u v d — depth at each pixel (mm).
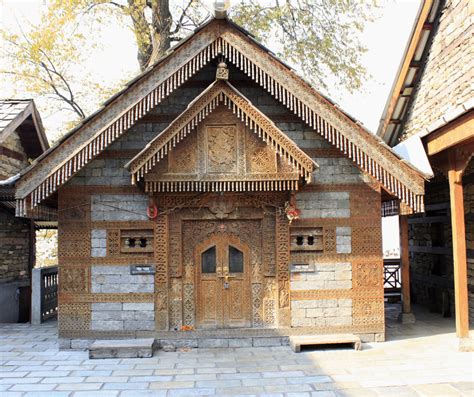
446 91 9000
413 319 9898
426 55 10117
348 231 8211
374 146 7785
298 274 8102
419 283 12211
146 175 7461
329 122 7762
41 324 10492
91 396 5672
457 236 7789
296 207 8172
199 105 7438
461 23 8383
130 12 13797
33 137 13453
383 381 6105
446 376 6281
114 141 8156
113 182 8094
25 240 13234
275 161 7617
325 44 15531
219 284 8125
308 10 15641
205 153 7672
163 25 14445
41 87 17219
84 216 8039
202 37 7691
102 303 7949
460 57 8391
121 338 7887
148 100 7582
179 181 7535
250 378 6285
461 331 7660
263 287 8125
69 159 7426
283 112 8414
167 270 7980
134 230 8070
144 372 6602
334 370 6598
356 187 8258
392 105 11148
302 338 7793
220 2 7469
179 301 8016
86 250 7988
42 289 10820
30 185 7406
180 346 7902
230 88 7488
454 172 7871
